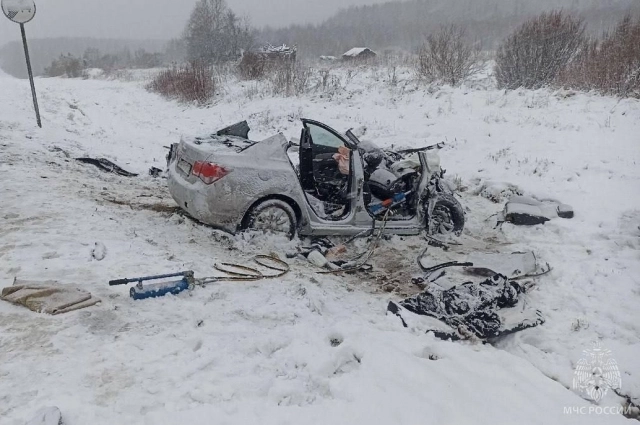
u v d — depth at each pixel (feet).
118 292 14.49
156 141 43.29
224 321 13.66
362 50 132.98
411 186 22.26
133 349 11.86
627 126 36.88
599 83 45.88
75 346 11.76
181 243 19.31
